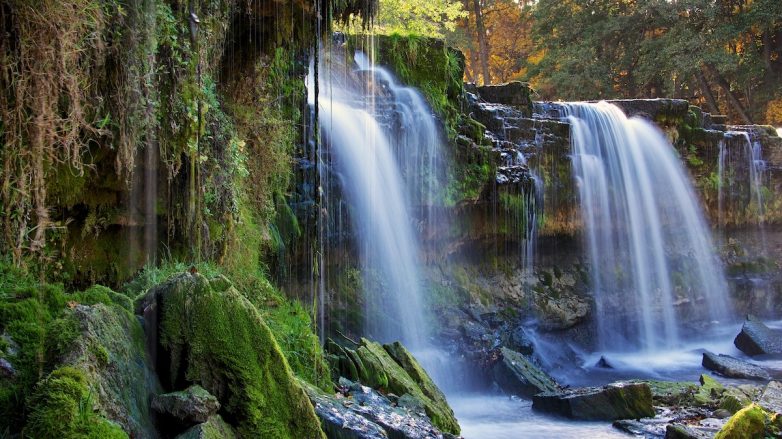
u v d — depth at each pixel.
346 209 11.14
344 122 11.32
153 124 5.64
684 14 31.28
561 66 32.81
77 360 3.37
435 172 12.79
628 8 33.16
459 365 12.39
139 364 3.82
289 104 9.90
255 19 7.77
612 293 16.14
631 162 16.77
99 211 5.60
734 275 18.55
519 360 11.98
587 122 16.30
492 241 14.20
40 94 4.45
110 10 5.10
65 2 4.47
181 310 4.05
